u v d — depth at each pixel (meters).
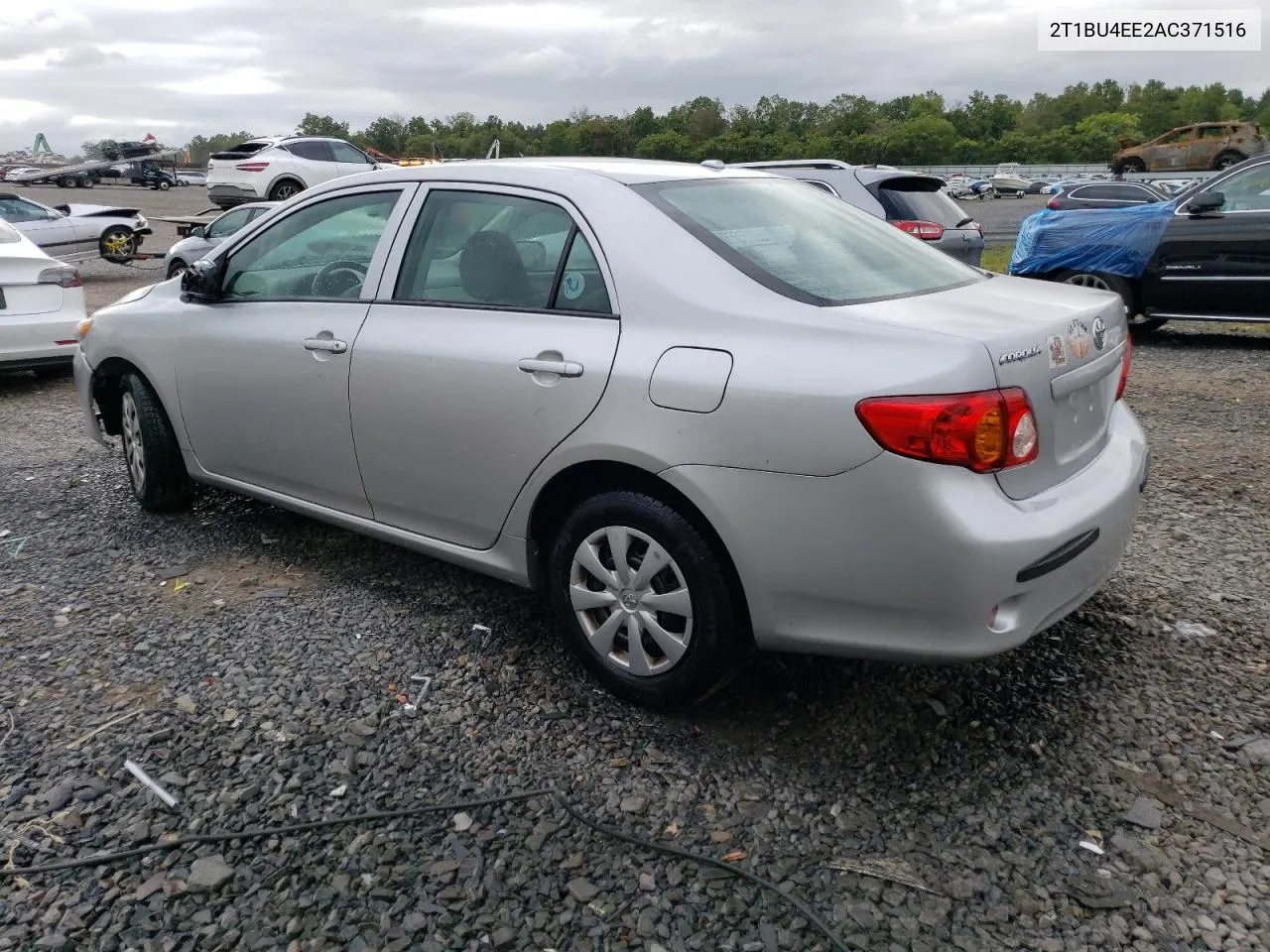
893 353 2.64
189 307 4.50
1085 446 3.08
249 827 2.70
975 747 3.03
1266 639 3.64
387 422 3.65
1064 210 10.40
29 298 7.84
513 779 2.89
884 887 2.49
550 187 3.40
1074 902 2.43
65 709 3.24
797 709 3.24
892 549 2.63
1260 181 9.21
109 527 4.85
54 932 2.35
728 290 2.96
